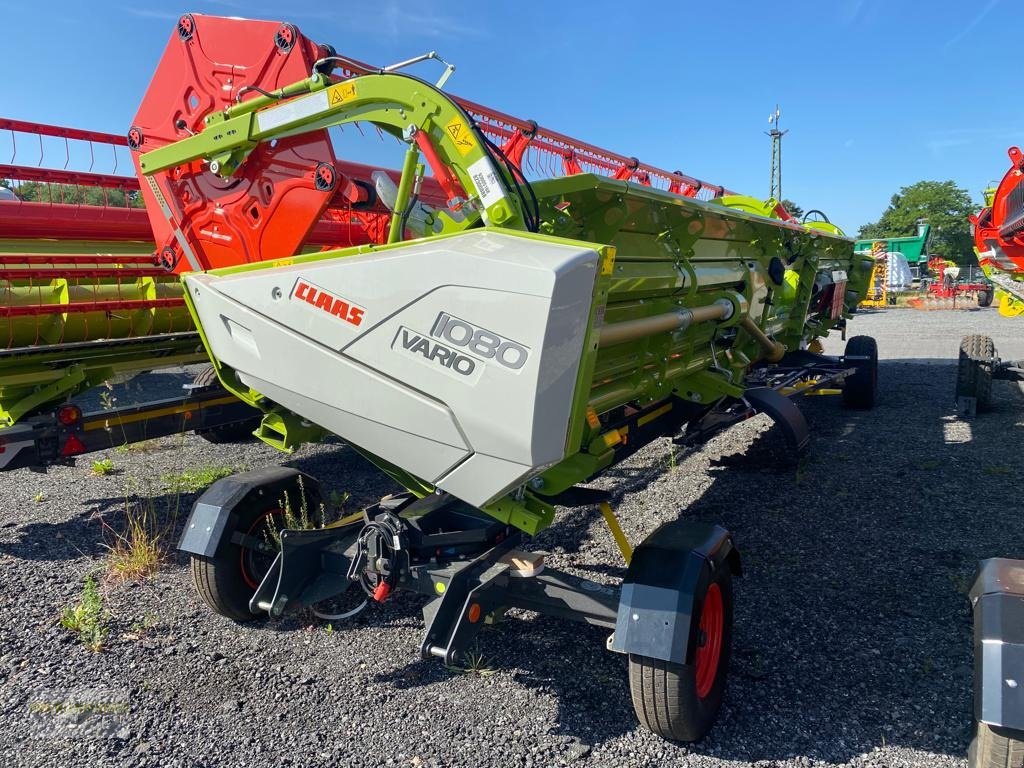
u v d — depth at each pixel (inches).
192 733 107.9
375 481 233.6
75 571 166.9
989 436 268.4
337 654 130.6
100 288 196.7
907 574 157.2
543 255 92.2
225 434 274.8
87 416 179.8
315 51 128.0
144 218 228.2
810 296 274.4
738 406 203.9
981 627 85.8
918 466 233.3
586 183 110.5
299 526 145.3
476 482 102.7
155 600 152.3
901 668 122.6
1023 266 277.6
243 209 136.1
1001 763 82.8
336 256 107.4
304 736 107.2
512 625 140.2
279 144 129.0
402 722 110.4
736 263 201.3
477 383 95.6
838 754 102.3
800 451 199.6
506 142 219.0
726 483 223.6
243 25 132.9
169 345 212.1
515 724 109.7
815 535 180.5
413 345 99.9
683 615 96.5
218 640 135.6
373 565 117.4
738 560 116.3
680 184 299.4
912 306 1077.8
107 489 229.5
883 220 3326.8
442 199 158.9
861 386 315.6
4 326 173.5
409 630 139.3
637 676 98.7
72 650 131.6
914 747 103.2
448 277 95.6
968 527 181.5
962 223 2979.8
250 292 114.0
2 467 162.9
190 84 142.8
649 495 214.5
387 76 110.9
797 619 139.6
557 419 96.0
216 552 131.0
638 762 101.0
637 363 148.1
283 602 124.6
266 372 116.3
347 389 107.7
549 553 172.7
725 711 112.3
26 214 198.4
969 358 303.9
